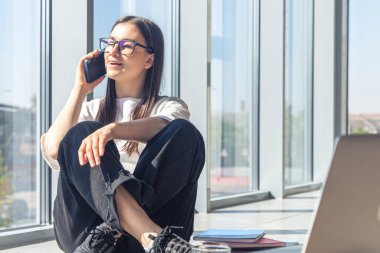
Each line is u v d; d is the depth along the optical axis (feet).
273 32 17.21
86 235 6.25
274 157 17.37
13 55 10.30
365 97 21.43
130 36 7.05
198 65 14.05
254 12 17.52
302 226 12.12
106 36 11.81
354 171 3.61
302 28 20.16
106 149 5.92
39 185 10.84
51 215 10.96
